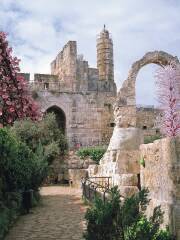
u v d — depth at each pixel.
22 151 15.41
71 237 10.16
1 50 9.68
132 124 16.55
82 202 17.84
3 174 12.86
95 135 40.12
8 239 9.97
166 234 6.27
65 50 48.19
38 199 17.67
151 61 17.12
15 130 30.17
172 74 11.05
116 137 15.94
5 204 11.98
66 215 13.96
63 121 40.44
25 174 14.66
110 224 6.35
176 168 6.41
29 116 10.16
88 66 54.78
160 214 6.36
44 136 31.92
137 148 15.58
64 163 32.53
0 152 12.26
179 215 6.21
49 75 48.34
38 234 10.61
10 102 9.66
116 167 15.10
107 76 55.28
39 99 38.91
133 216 6.36
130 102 16.80
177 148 6.48
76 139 39.56
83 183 18.98
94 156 31.44
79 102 40.22
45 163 18.78
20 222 12.55
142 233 6.00
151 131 37.19
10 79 9.88
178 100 10.88
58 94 39.66
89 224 6.47
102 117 40.59
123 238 6.20
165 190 6.85
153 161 7.69
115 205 6.54
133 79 17.00
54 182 31.62
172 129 10.66
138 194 6.72
